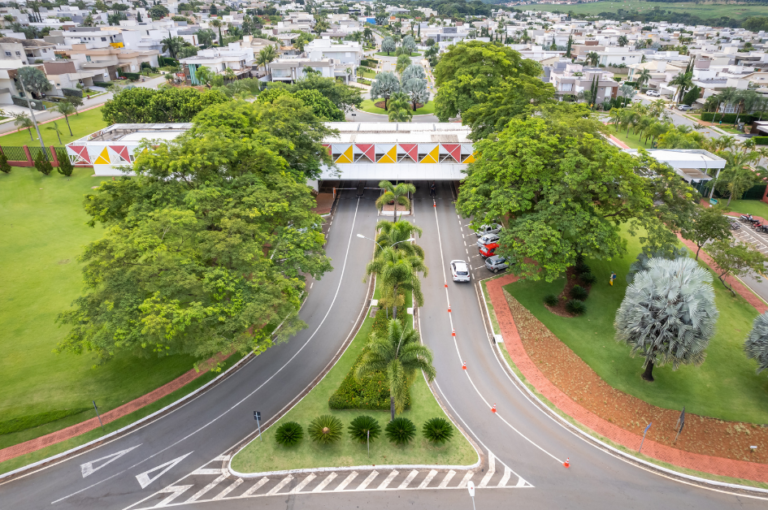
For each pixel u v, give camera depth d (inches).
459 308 1958.7
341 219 2650.1
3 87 4375.0
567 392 1551.4
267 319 1393.9
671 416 1459.2
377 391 1494.8
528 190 1902.1
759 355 1515.7
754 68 6092.5
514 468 1283.2
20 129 3732.8
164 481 1232.2
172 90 3612.2
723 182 2945.4
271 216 1670.8
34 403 1451.8
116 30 7022.6
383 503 1176.2
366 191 2989.7
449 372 1632.6
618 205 1947.6
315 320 1881.2
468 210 1974.7
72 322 1328.7
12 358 1616.6
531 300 1971.0
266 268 1485.0
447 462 1290.6
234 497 1190.9
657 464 1305.4
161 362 1637.6
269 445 1334.9
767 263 2332.7
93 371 1589.6
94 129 3848.4
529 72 3754.9
